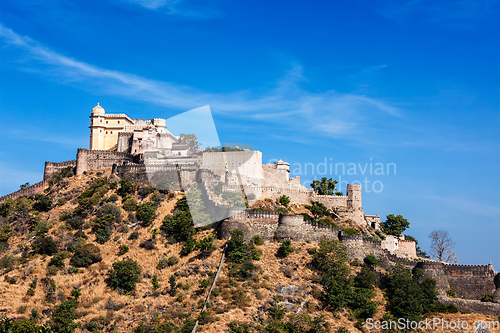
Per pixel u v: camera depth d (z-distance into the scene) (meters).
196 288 122.00
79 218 157.12
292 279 124.94
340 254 130.50
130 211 157.12
